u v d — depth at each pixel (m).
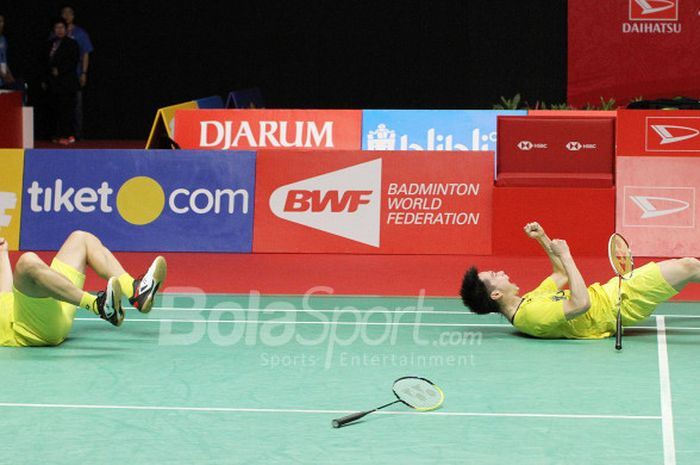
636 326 12.62
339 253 17.52
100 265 11.69
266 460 7.88
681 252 17.19
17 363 10.77
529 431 8.56
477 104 34.69
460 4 34.38
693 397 9.54
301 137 21.62
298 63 34.94
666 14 31.06
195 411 9.13
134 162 17.77
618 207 17.25
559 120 17.30
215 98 26.80
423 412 9.09
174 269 16.30
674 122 17.17
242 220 17.66
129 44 34.97
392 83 34.88
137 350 11.34
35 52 35.22
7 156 17.92
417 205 17.45
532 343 11.70
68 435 8.47
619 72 31.39
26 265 10.73
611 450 8.09
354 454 8.02
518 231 17.27
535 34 34.19
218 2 34.75
